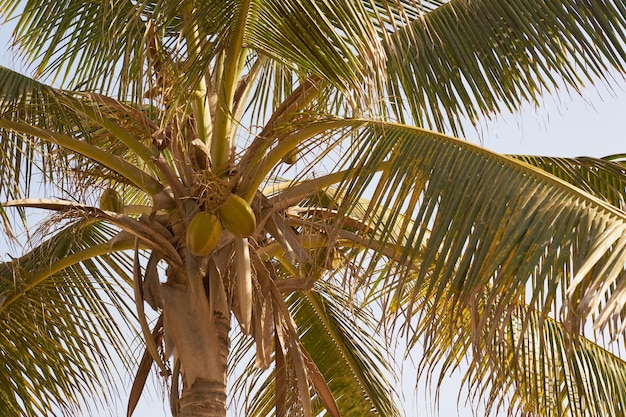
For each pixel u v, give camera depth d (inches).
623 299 144.6
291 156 227.8
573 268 161.0
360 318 310.7
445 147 191.3
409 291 263.0
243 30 210.2
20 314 280.7
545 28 230.4
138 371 240.7
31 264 280.1
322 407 316.2
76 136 277.7
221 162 231.6
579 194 170.1
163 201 229.6
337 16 190.1
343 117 209.8
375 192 193.8
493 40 234.1
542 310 159.3
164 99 226.5
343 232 230.4
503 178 179.3
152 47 227.0
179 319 225.3
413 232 180.4
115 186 259.8
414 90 230.5
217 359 225.1
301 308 318.0
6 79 229.6
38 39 256.2
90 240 297.9
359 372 307.0
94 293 291.1
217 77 238.4
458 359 248.2
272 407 299.6
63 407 284.7
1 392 280.7
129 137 234.8
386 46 238.7
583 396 257.6
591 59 224.8
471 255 173.0
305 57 206.5
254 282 230.4
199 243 212.2
